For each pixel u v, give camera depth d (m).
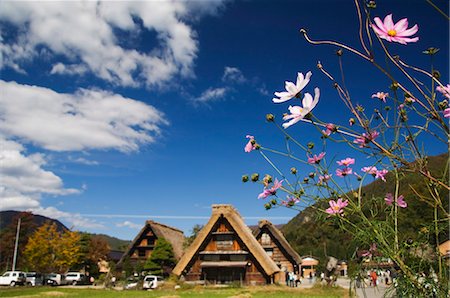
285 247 32.56
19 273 32.69
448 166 1.60
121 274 34.03
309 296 16.58
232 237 29.55
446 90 1.45
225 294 20.20
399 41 1.29
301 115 1.51
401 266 1.74
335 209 1.94
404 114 1.75
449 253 1.70
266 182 2.15
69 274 37.94
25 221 47.38
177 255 36.16
